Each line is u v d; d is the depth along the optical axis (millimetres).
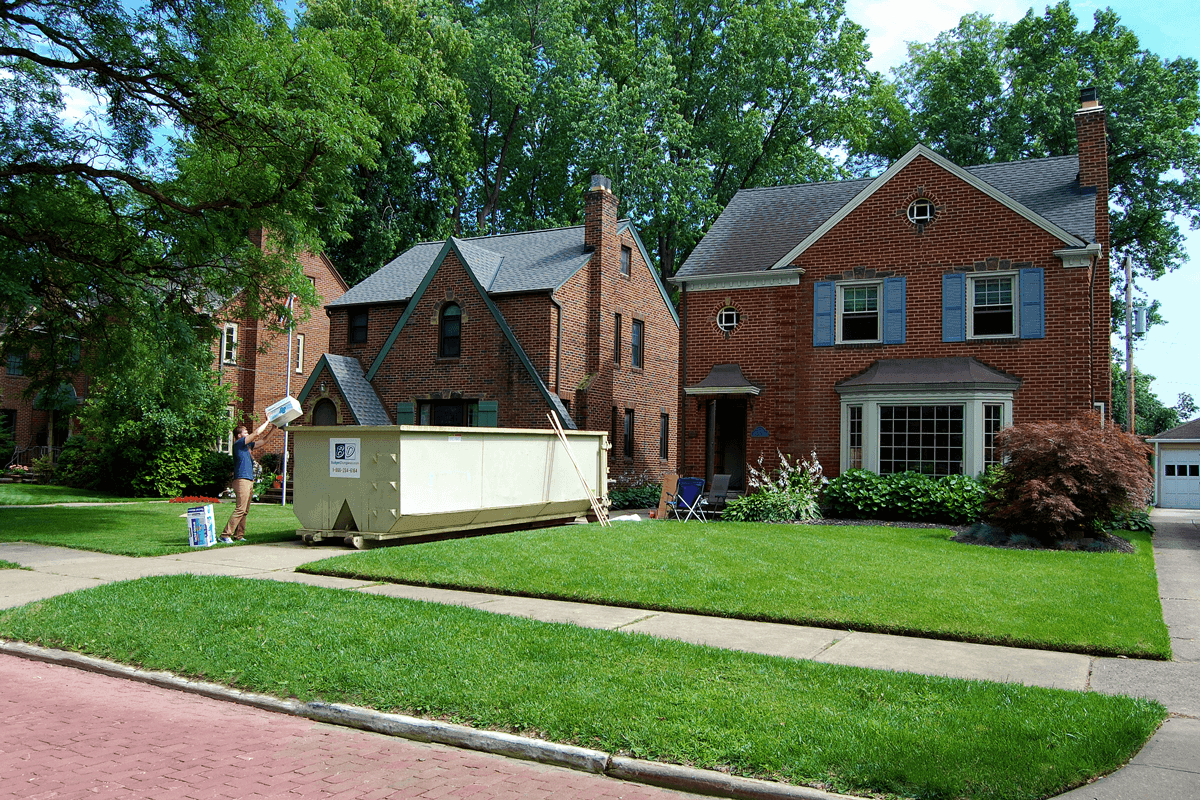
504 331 23859
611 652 6504
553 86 40281
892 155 42125
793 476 18953
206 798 4301
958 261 18641
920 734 4789
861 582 9438
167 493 25516
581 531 13617
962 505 16219
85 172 16141
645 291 28953
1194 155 32688
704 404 20906
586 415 24531
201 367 18391
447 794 4414
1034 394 17734
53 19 15469
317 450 13234
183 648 6953
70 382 19016
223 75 15078
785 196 23797
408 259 29516
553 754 4910
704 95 41469
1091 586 9516
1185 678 6262
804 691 5598
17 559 11844
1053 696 5504
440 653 6516
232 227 16906
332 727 5598
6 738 5254
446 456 13242
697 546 11844
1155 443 34500
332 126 15750
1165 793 4184
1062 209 18781
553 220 41469
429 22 36625
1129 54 34219
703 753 4664
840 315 19797
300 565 10852
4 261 14570
